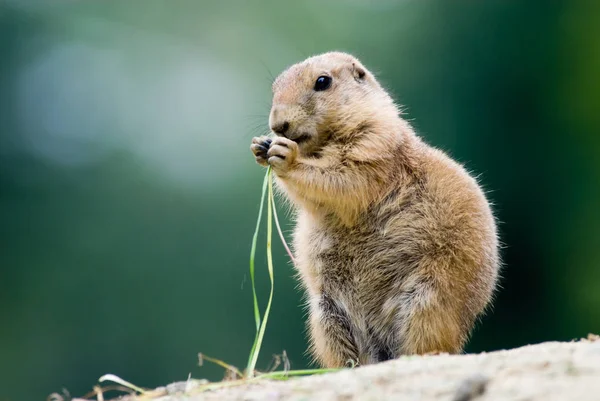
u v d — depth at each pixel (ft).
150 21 87.92
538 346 17.02
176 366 63.36
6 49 81.51
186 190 73.10
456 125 67.05
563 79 64.75
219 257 69.05
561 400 13.34
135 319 66.18
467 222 22.68
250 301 61.57
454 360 16.34
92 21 86.99
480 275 22.95
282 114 23.75
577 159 63.31
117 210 71.87
